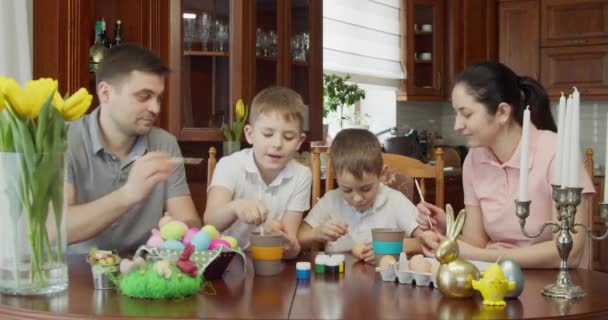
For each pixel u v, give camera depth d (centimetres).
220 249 153
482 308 131
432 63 583
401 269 158
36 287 139
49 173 140
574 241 181
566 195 146
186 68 377
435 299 138
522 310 130
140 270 136
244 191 215
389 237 174
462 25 585
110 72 203
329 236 196
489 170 206
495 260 177
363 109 602
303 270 158
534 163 197
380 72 552
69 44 302
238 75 383
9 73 312
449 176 495
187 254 138
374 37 548
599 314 130
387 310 128
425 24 580
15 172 139
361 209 223
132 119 205
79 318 122
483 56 592
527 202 148
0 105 135
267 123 205
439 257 140
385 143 541
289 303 133
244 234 213
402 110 596
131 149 216
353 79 532
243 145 394
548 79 584
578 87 573
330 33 504
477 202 213
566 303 137
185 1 374
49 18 299
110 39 345
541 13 584
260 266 162
